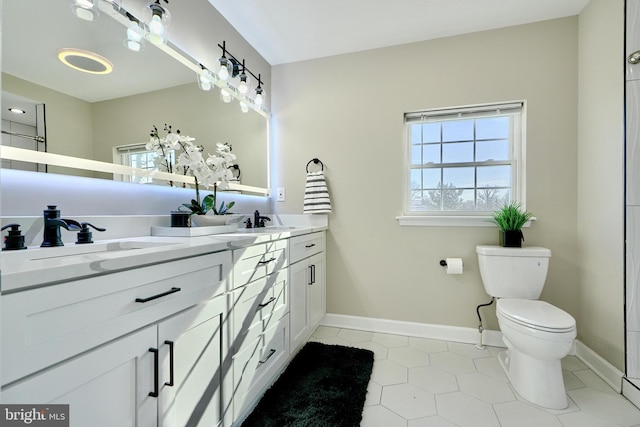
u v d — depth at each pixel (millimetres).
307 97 2504
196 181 1679
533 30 2016
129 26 1341
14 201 988
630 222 1531
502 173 2170
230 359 1207
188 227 1451
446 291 2178
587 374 1700
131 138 1392
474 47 2121
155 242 1139
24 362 572
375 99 2334
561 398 1416
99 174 1257
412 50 2252
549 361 1446
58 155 1108
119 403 766
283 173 2574
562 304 1968
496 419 1341
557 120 1977
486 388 1573
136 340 810
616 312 1604
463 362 1842
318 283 2246
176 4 1623
